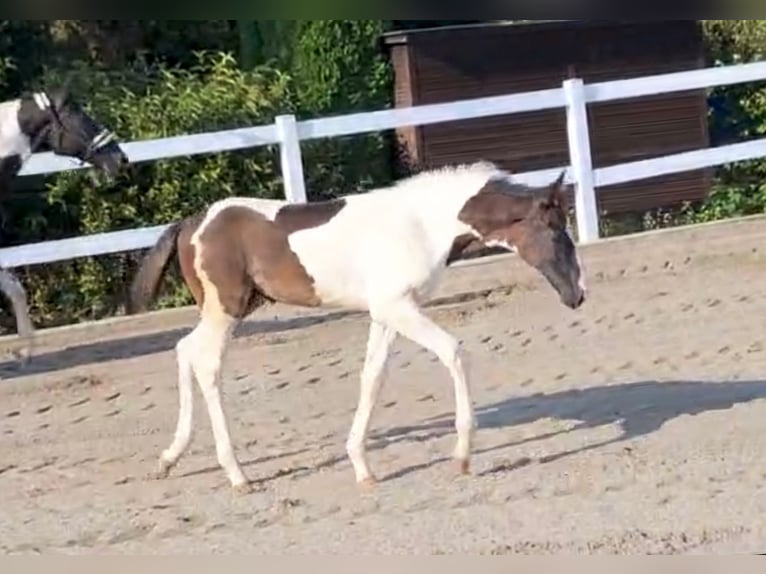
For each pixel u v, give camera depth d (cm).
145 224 1446
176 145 1373
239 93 1555
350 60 1695
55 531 754
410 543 704
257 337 1214
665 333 1155
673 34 1814
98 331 1280
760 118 1800
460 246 804
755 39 1917
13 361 1186
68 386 1100
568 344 1144
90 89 1574
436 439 898
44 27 1728
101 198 1426
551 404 970
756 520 716
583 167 1520
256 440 919
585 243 1488
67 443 945
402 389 1034
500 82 1745
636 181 1716
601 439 876
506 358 1112
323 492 802
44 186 1421
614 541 690
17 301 1126
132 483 841
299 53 1702
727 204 1695
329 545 707
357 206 806
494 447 871
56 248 1323
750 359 1064
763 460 816
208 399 815
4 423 1009
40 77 1612
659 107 1780
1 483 859
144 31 1856
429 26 1938
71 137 1120
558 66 1772
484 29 1723
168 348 1203
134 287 824
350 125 1451
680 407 940
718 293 1269
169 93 1556
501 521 733
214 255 805
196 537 734
